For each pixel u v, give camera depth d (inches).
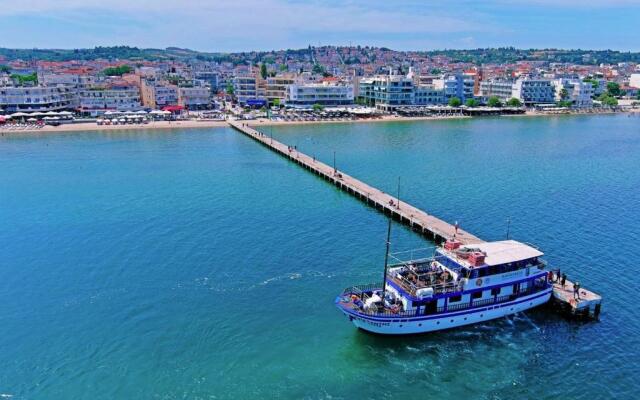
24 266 3061.0
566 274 2938.0
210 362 2169.0
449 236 3425.2
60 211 4143.7
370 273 2962.6
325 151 7032.5
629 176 5428.2
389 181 5211.6
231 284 2822.3
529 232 3651.6
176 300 2652.6
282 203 4429.1
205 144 7696.9
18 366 2139.5
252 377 2079.2
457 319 2401.6
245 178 5413.4
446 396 1989.4
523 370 2135.8
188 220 3905.0
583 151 6988.2
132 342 2299.5
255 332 2378.2
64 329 2399.1
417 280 2428.6
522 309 2539.4
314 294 2716.5
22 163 6112.2
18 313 2536.9
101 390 2001.7
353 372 2119.8
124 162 6235.2
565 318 2516.0
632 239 3484.3
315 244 3410.4
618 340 2322.8
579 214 4052.7
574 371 2124.8
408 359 2209.6
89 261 3125.0
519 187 4918.8
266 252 3260.3
